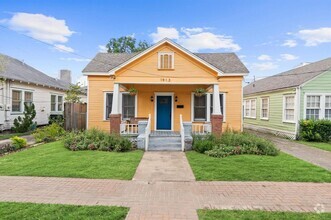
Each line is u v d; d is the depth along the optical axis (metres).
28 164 8.03
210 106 14.91
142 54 12.39
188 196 5.50
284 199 5.38
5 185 6.12
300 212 4.67
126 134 12.23
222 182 6.50
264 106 20.73
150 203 5.07
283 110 17.20
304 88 15.59
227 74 14.66
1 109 15.68
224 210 4.73
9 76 16.02
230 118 14.84
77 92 21.47
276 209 4.82
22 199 5.20
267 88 20.06
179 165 8.20
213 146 10.27
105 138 10.91
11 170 7.38
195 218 4.36
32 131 16.86
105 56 17.52
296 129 15.59
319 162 9.05
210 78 12.48
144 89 14.98
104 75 15.13
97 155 9.35
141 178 6.79
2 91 15.77
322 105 15.52
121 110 14.98
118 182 6.43
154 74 12.51
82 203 5.01
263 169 7.68
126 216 4.42
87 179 6.64
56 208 4.69
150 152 10.50
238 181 6.59
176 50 12.54
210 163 8.39
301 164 8.37
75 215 4.39
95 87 15.22
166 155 9.88
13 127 16.33
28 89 18.47
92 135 11.36
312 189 6.05
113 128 12.12
